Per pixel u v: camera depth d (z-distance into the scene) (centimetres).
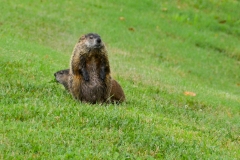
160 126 1413
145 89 2219
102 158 1066
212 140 1411
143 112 1603
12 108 1330
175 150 1209
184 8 4838
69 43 3212
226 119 1944
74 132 1205
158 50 3581
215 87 3042
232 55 3981
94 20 3866
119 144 1184
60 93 1633
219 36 4375
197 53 3756
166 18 4466
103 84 1541
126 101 1764
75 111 1366
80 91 1536
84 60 1513
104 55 1519
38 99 1476
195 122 1725
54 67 2186
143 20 4184
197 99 2266
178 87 2467
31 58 2241
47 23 3469
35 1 3928
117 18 4066
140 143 1200
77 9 4025
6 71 1848
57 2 4062
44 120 1273
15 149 1047
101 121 1321
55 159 1027
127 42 3578
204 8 5000
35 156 1027
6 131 1147
